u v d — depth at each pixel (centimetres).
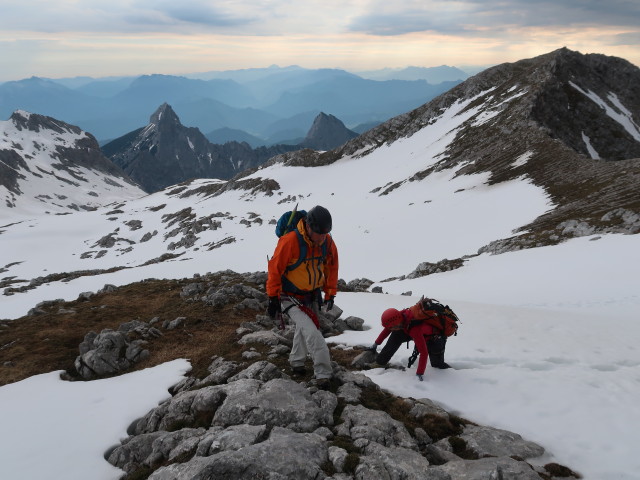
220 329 1105
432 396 693
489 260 3500
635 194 4022
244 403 577
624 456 524
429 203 7219
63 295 5612
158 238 12231
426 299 769
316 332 646
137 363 944
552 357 873
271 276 607
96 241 12888
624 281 2122
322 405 602
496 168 7438
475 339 995
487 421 624
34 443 603
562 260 2852
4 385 866
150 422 639
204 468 436
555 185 5584
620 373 775
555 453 542
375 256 5497
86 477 524
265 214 11656
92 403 733
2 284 8312
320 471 449
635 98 10538
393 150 13812
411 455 486
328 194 11962
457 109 13688
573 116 9262
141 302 1462
